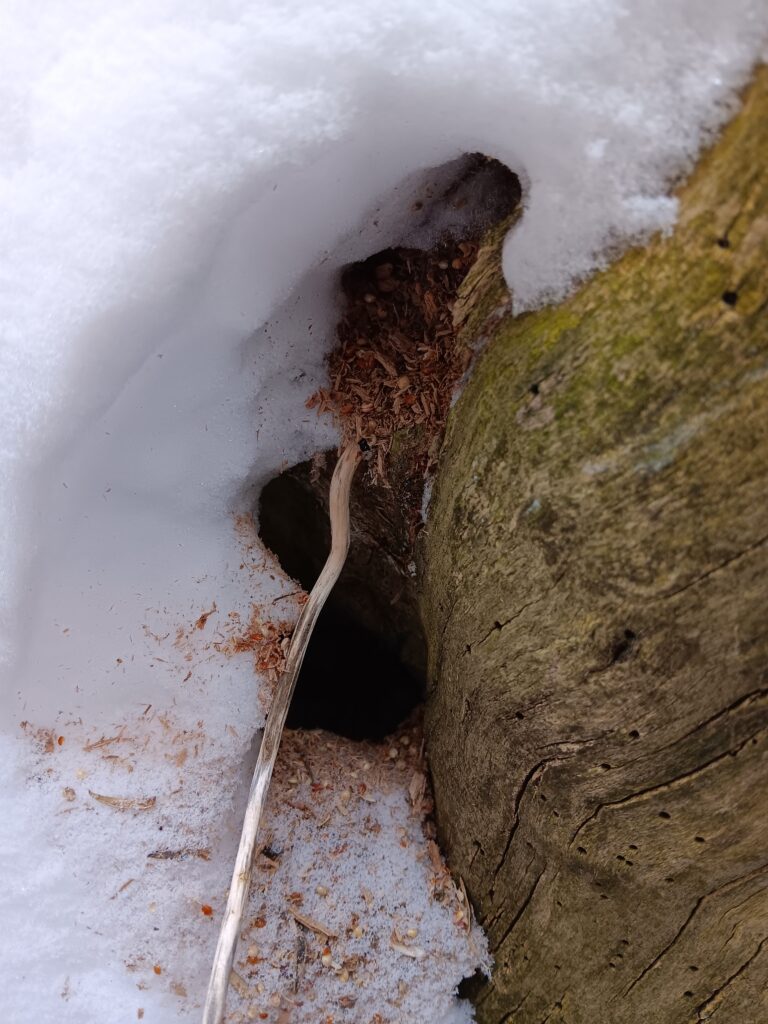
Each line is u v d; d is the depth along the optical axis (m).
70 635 0.28
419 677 0.37
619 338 0.20
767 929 0.24
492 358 0.23
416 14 0.20
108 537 0.28
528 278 0.22
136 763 0.28
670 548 0.19
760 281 0.17
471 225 0.26
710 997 0.26
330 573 0.29
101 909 0.27
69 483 0.26
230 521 0.30
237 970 0.28
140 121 0.22
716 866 0.23
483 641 0.24
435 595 0.27
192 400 0.27
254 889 0.28
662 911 0.25
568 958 0.27
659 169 0.19
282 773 0.31
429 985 0.29
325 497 0.32
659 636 0.20
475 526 0.23
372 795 0.31
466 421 0.24
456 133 0.22
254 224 0.24
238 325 0.26
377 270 0.28
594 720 0.22
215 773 0.28
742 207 0.18
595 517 0.20
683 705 0.21
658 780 0.22
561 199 0.20
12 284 0.24
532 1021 0.28
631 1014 0.27
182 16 0.22
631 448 0.19
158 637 0.28
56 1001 0.27
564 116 0.20
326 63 0.21
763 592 0.19
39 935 0.27
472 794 0.27
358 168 0.23
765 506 0.18
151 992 0.27
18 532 0.25
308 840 0.29
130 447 0.27
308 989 0.28
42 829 0.27
